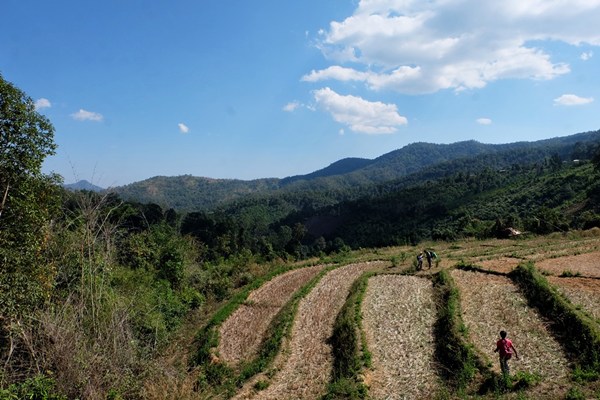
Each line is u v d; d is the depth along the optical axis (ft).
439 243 188.14
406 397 59.06
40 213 69.62
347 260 165.89
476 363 62.18
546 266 106.52
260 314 111.55
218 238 269.44
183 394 63.10
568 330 67.00
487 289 96.02
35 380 50.62
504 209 366.84
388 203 498.69
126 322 72.18
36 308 61.98
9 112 62.23
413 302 97.76
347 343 78.89
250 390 68.33
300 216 579.48
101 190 82.28
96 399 53.72
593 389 48.65
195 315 119.65
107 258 80.38
